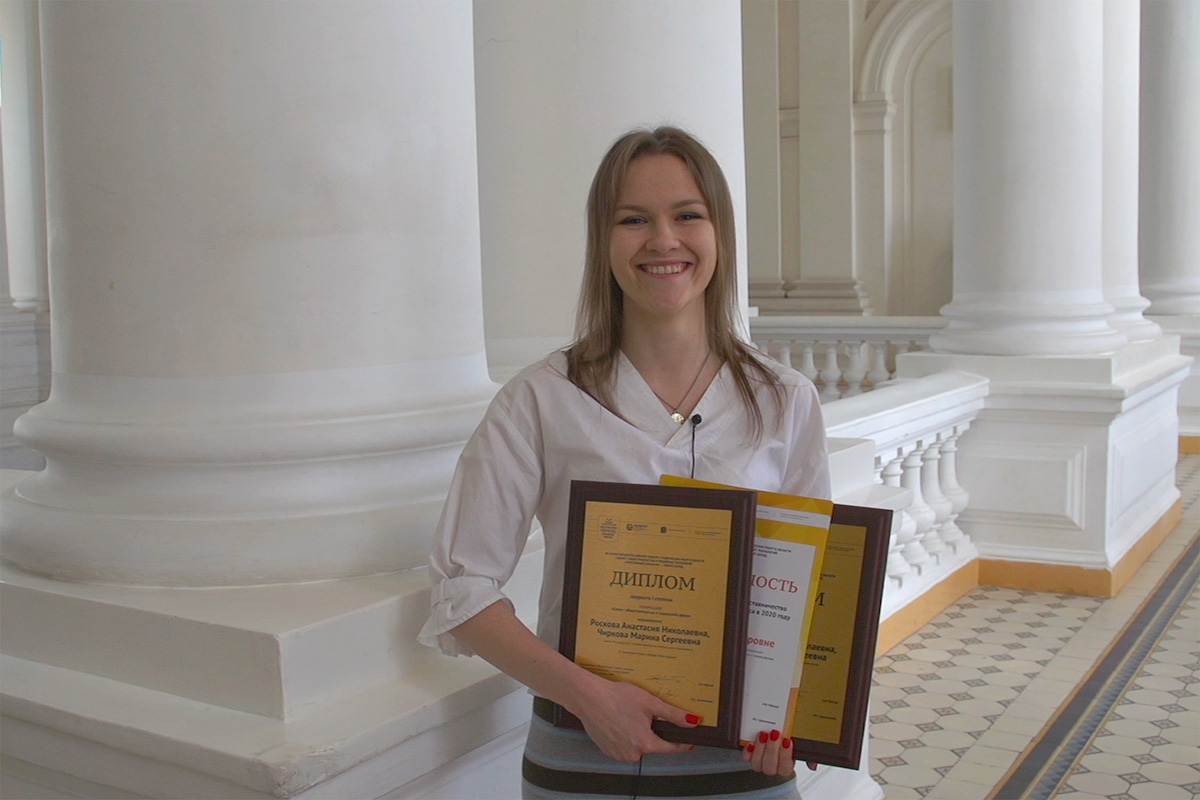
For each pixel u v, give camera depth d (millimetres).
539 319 4316
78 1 2613
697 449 2334
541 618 2453
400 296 2777
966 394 7387
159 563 2594
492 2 4195
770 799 2354
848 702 2248
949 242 15953
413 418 2758
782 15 16031
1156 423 9070
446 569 2316
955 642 6727
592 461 2303
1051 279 7844
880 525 2252
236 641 2350
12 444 9898
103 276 2664
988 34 7809
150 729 2273
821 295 16188
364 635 2473
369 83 2670
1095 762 5051
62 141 2707
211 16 2529
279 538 2611
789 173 16359
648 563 2182
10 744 2553
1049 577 7680
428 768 2473
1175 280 13258
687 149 2309
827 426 5820
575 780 2303
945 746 5246
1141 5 13133
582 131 4223
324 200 2629
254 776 2139
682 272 2285
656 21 4195
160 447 2584
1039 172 7781
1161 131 13148
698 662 2154
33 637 2660
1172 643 6633
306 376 2660
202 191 2574
